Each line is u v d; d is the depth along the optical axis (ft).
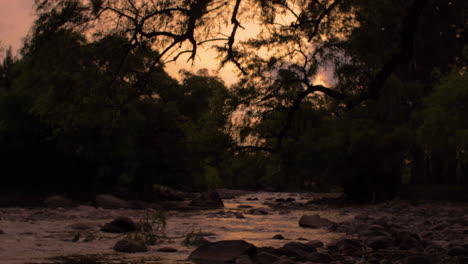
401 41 33.47
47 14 31.30
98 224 47.06
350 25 42.80
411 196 123.03
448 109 102.83
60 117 37.14
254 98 53.62
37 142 141.79
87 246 30.35
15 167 142.10
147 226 37.76
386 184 126.82
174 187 193.26
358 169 121.90
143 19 32.30
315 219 53.88
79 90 33.73
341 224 54.03
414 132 117.60
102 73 33.76
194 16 32.09
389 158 120.78
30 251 27.35
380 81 36.14
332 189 257.55
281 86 52.03
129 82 35.68
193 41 33.42
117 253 27.17
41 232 39.37
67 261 23.77
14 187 131.34
